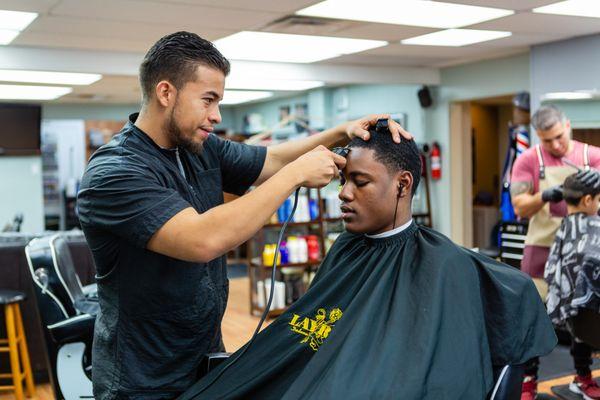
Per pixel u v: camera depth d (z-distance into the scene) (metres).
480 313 1.22
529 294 1.29
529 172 3.43
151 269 1.34
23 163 8.38
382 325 1.24
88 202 1.30
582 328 2.83
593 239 2.85
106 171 1.28
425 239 1.33
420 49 4.96
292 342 1.38
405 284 1.27
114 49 4.66
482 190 8.23
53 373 2.53
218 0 3.19
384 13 3.58
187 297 1.37
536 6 3.44
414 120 6.57
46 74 5.20
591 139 4.32
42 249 2.54
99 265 1.39
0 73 5.08
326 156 1.30
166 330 1.38
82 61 4.67
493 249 7.36
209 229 1.21
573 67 4.50
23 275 3.79
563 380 3.51
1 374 3.71
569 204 3.01
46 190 9.30
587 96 4.39
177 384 1.41
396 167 1.33
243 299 6.00
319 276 1.51
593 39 4.34
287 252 5.13
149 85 1.33
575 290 2.78
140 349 1.38
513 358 1.24
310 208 5.28
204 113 1.32
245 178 1.69
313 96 7.93
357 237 1.47
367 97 7.22
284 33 4.14
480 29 4.12
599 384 3.34
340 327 1.27
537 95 4.80
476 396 1.15
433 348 1.16
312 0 3.21
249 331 4.73
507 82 5.46
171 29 3.93
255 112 9.55
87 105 9.01
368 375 1.16
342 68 5.71
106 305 1.41
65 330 2.37
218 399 1.34
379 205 1.34
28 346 3.82
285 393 1.21
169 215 1.23
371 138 1.35
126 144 1.35
